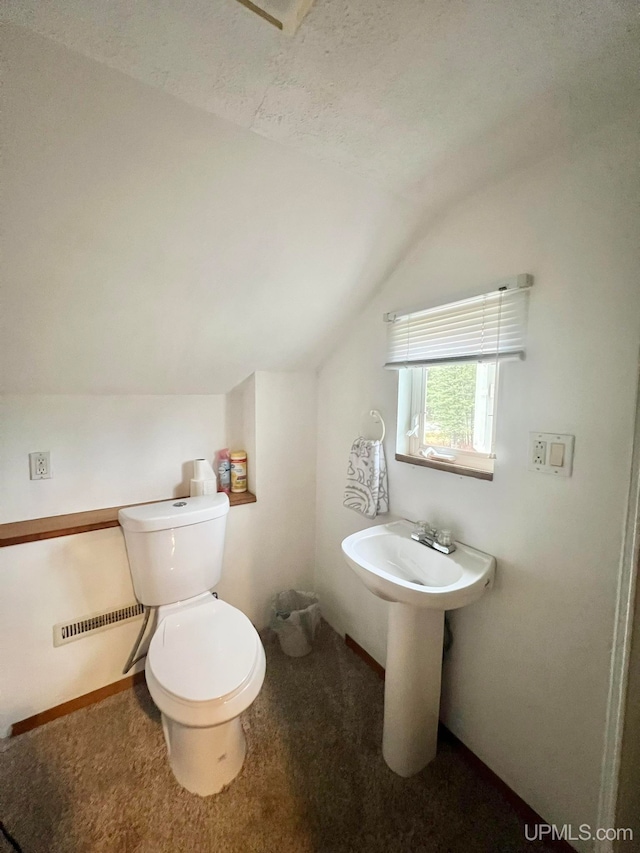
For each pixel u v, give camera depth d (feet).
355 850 3.38
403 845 3.42
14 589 4.39
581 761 3.21
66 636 4.73
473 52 2.27
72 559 4.70
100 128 2.66
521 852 3.37
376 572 3.70
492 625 3.87
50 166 2.76
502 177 3.56
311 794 3.85
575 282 3.07
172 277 3.95
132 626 5.17
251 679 3.73
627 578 2.10
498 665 3.84
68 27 2.11
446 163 3.37
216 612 4.66
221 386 6.07
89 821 3.58
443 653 4.41
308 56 2.30
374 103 2.69
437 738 4.32
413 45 2.23
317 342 5.83
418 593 3.37
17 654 4.45
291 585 6.83
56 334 4.07
